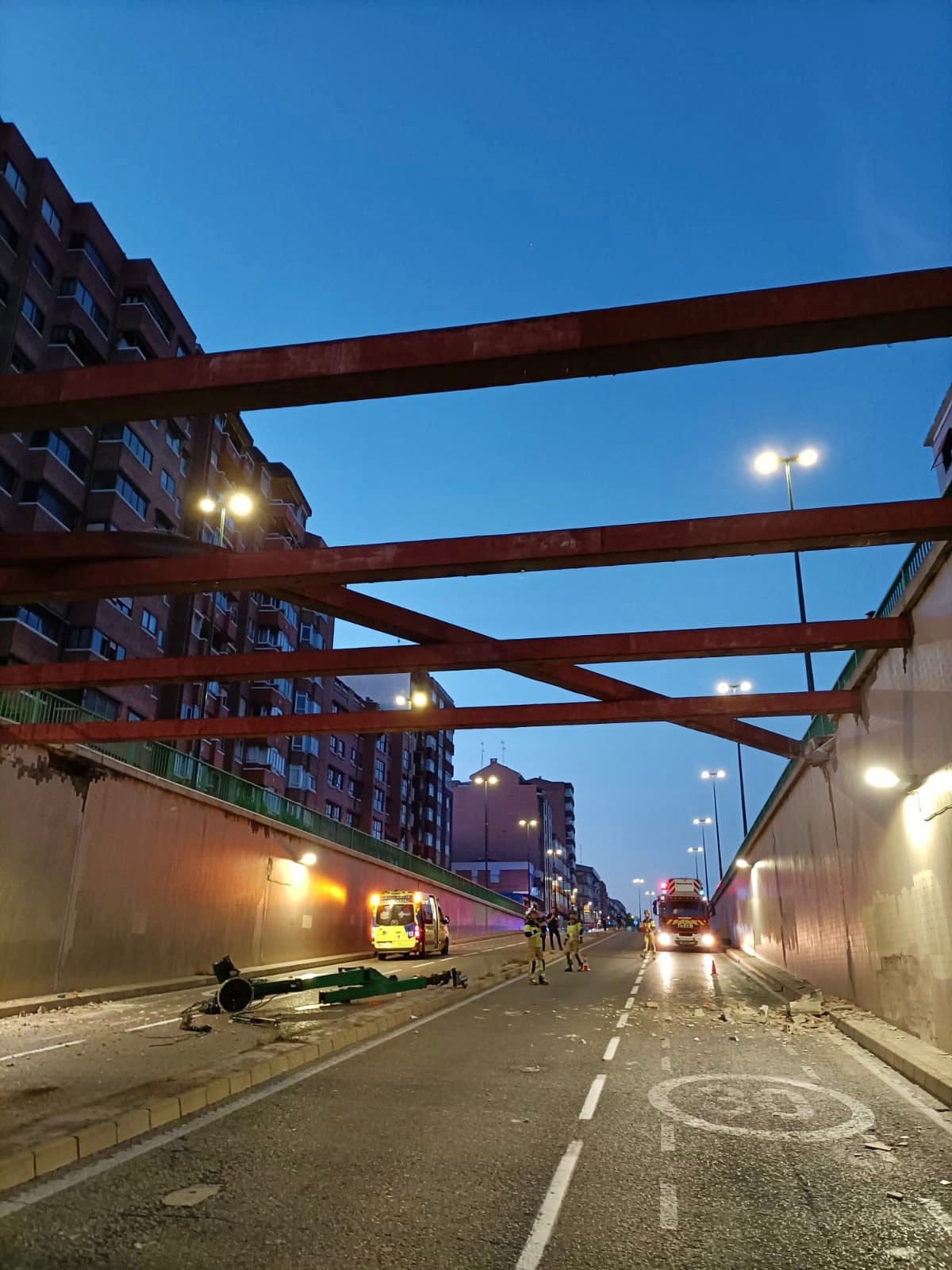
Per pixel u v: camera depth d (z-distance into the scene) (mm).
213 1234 4652
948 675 10078
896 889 12695
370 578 7973
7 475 34281
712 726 15133
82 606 35156
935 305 4922
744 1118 7551
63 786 17188
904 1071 9672
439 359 5375
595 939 59219
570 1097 8336
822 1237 4750
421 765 86625
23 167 37219
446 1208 5141
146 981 19625
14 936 15602
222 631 48781
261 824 26500
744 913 38531
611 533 7531
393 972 25125
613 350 5250
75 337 38531
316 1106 7770
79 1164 5883
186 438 44656
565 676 13398
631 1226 4895
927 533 7324
